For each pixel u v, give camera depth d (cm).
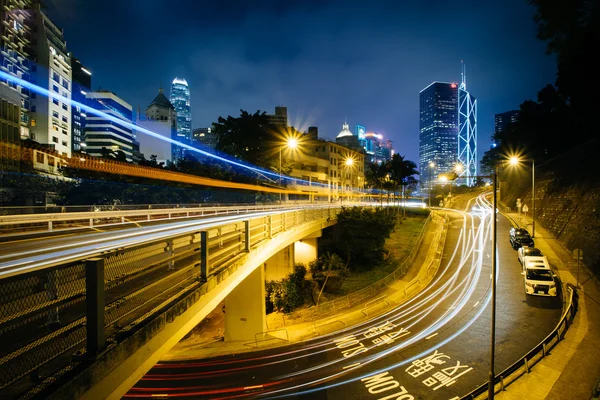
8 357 393
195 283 890
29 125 7012
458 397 1440
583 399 1350
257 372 1711
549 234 3953
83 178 3719
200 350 2006
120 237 1636
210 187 4928
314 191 7431
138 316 662
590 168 3559
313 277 3212
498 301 2383
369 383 1564
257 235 1474
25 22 7038
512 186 6475
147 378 1689
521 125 5994
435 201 8975
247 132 5666
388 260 3638
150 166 4562
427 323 2161
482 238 4144
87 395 477
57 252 1227
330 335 2108
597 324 1919
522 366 1596
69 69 8038
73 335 509
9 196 3366
